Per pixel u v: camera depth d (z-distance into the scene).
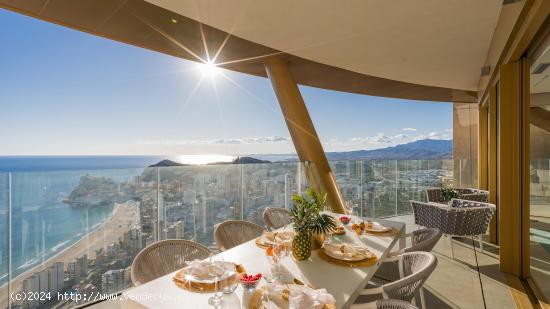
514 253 3.35
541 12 2.34
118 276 2.75
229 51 4.29
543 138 3.12
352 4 2.75
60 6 2.95
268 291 1.43
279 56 4.66
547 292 2.89
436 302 2.78
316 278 1.68
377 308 1.55
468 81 5.55
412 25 3.13
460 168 7.09
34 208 2.33
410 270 2.13
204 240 3.43
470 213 3.87
